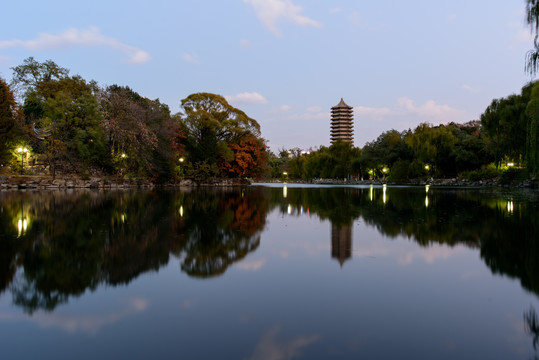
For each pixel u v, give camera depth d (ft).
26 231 35.06
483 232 35.86
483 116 126.31
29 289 18.53
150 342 12.94
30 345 12.76
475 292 18.33
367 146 280.92
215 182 192.85
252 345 12.72
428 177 218.18
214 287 18.97
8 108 118.62
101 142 129.49
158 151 148.46
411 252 27.09
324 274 21.39
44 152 124.88
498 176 172.14
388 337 13.39
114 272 21.65
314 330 13.94
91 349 12.46
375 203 71.26
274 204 69.05
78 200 69.77
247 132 205.36
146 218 45.47
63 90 148.97
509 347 12.67
